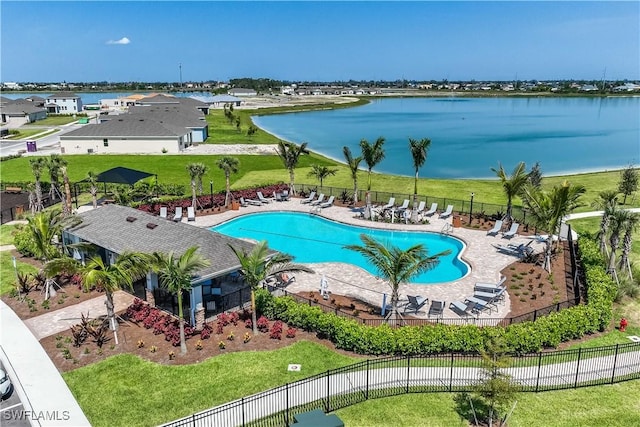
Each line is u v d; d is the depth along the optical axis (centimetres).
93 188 4294
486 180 6062
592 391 1794
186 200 4606
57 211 2750
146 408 1703
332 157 8200
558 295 2627
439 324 2105
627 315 2412
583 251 2959
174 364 1977
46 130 10875
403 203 4491
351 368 1880
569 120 14512
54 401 1741
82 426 1611
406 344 2022
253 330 2202
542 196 2955
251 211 4422
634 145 9456
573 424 1625
